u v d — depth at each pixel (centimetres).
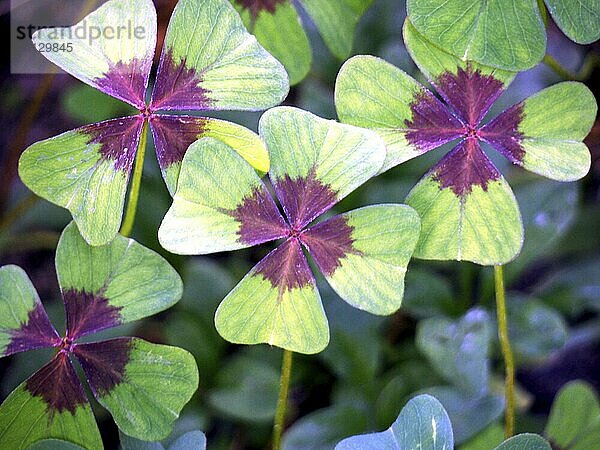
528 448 38
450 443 37
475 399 45
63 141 37
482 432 44
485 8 38
